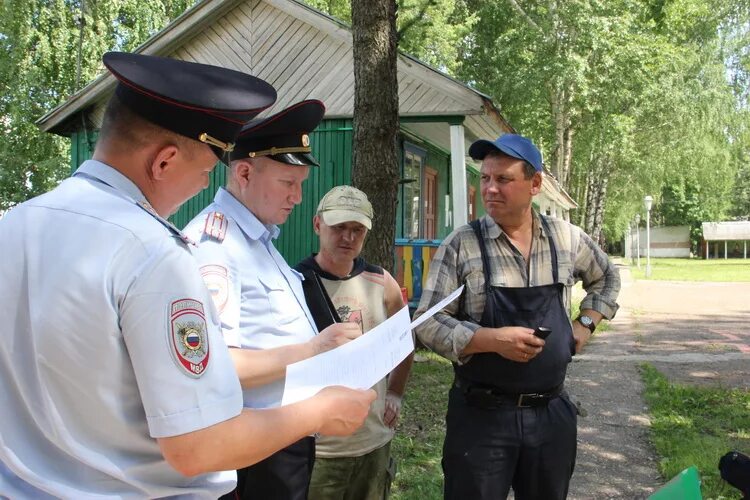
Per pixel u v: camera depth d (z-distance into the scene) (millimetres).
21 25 15305
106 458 1233
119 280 1189
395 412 3061
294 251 10273
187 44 10609
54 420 1206
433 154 13500
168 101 1298
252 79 1502
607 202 30562
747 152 32000
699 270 32375
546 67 20312
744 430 5523
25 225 1261
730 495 4031
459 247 2693
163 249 1233
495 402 2555
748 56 25688
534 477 2617
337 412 1465
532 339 2418
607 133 22281
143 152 1333
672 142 24484
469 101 9055
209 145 1376
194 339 1208
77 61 15344
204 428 1192
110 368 1189
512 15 22562
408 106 9344
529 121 23406
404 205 11438
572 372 7855
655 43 21656
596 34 20344
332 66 9992
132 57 1378
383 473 2900
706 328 11664
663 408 6172
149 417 1182
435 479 4336
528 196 2643
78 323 1172
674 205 56469
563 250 2732
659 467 4734
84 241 1209
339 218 2875
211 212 2080
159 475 1289
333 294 2973
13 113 15477
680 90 23547
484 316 2611
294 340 2076
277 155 2105
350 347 1760
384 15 5613
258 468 2053
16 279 1229
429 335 2611
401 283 9352
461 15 22156
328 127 10086
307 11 9844
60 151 16781
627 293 19453
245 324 1998
